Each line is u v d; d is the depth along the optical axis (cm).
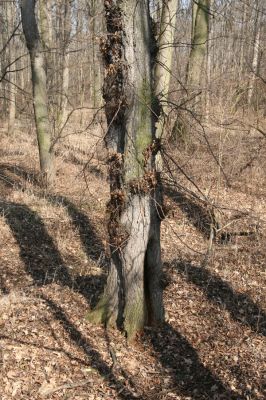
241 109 1076
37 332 539
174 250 818
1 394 436
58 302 615
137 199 511
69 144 1384
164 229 907
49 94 1661
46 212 920
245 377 499
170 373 503
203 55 1141
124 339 548
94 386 468
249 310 637
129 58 480
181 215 963
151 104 496
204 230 906
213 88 859
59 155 1309
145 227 521
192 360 525
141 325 552
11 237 817
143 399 459
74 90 1836
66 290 654
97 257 779
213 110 817
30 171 1233
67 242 823
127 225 518
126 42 477
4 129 1988
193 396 469
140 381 485
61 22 1702
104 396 455
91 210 959
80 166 1263
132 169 503
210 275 729
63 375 475
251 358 531
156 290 562
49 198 1000
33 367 478
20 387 448
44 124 1078
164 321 583
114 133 511
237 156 1095
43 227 865
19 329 540
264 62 1177
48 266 740
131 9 471
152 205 524
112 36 479
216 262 775
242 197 1054
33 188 1059
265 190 1094
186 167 996
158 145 504
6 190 1027
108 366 501
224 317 616
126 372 495
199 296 666
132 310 544
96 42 486
